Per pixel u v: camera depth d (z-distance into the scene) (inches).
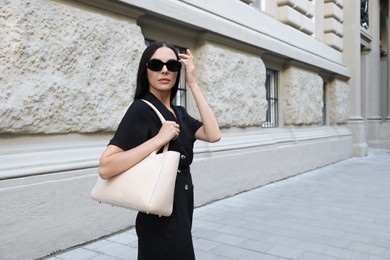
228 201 246.5
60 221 151.4
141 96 79.2
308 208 232.1
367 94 641.6
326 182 322.3
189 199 77.9
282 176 331.6
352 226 195.0
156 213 65.9
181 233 73.3
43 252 145.2
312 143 391.2
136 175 67.1
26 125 143.4
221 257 150.2
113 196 68.0
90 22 165.9
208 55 241.1
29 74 143.3
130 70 185.9
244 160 275.3
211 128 83.1
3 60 134.8
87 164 163.0
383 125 643.5
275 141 322.7
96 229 166.1
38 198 143.3
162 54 76.5
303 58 369.1
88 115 167.0
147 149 68.9
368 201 252.8
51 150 153.7
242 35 269.3
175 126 71.8
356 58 515.2
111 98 176.7
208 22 235.0
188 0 226.5
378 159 494.6
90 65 166.1
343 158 482.0
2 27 134.4
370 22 630.5
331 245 166.1
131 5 181.6
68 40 156.5
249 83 287.1
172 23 218.8
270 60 337.1
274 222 200.8
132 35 186.9
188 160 78.4
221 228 188.5
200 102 84.4
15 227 135.9
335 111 481.1
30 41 142.9
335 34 488.1
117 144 70.7
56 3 153.3
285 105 359.9
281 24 345.7
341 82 497.7
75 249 155.0
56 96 152.8
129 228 182.2
